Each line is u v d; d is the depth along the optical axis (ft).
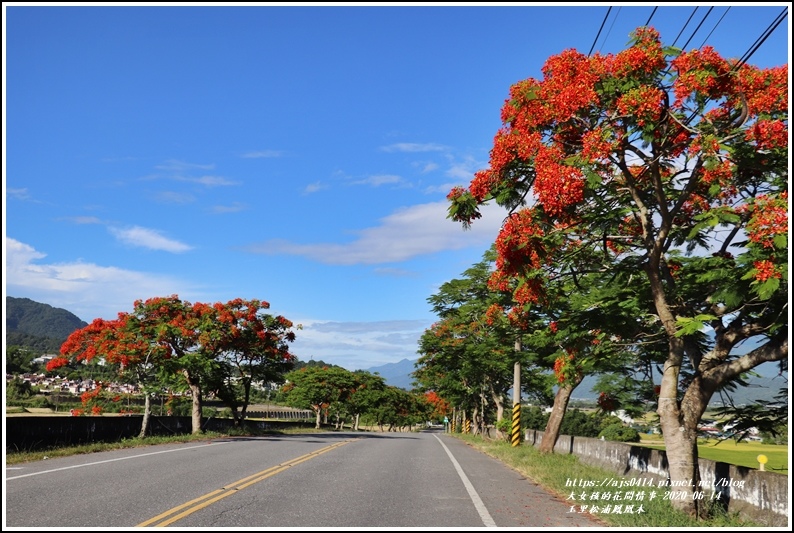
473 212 38.63
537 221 36.22
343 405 256.93
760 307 37.35
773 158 33.96
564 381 48.29
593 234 39.29
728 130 33.96
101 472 44.65
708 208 38.60
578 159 34.19
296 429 168.25
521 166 37.24
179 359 94.48
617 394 59.62
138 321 95.91
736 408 47.03
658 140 35.37
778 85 32.04
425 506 34.32
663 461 44.86
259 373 122.31
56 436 63.36
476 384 126.72
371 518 30.19
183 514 29.60
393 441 114.01
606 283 51.96
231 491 37.32
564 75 36.14
